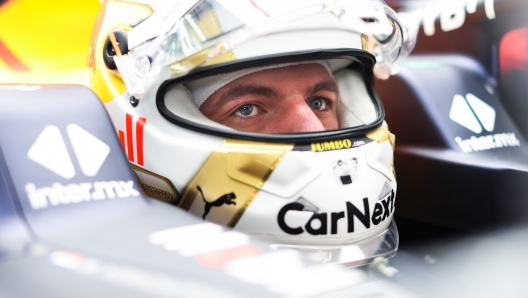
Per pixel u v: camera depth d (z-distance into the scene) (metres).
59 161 0.74
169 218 0.71
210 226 0.68
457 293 1.12
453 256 1.27
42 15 1.92
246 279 0.53
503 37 1.59
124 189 0.76
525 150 1.47
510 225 1.29
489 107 1.53
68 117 0.80
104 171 0.77
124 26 1.05
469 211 1.34
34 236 0.63
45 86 0.87
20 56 1.81
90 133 0.80
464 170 1.34
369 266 1.03
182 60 0.91
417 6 1.67
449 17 1.62
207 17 0.90
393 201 1.02
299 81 1.01
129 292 0.50
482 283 1.15
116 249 0.60
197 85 1.01
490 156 1.40
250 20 0.88
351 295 0.54
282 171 0.90
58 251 0.59
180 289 0.51
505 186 1.30
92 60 1.18
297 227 0.90
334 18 0.96
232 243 0.62
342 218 0.91
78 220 0.68
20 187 0.68
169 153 0.95
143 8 1.09
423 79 1.49
